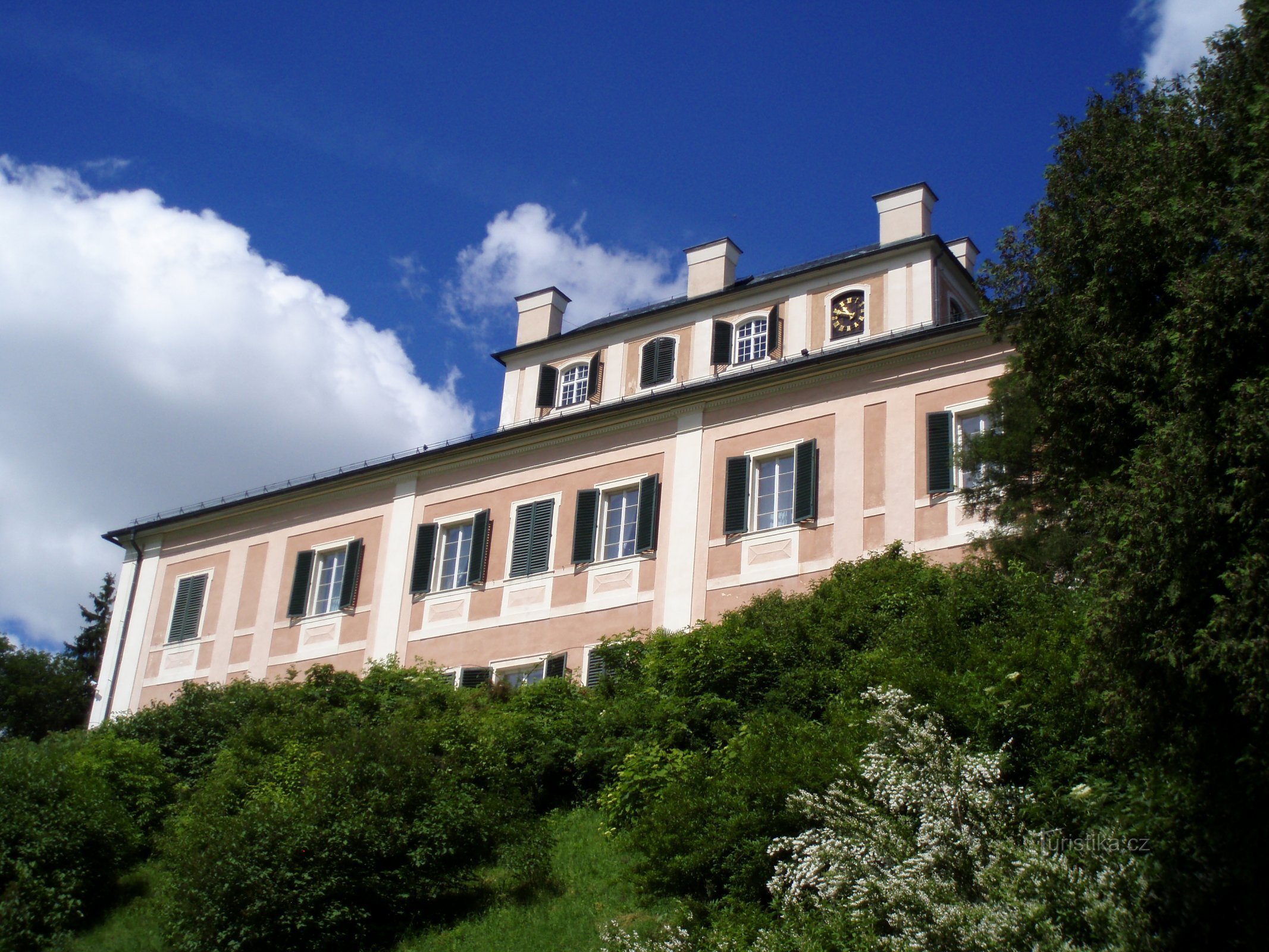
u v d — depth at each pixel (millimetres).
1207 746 12289
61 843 19953
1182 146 15203
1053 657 16297
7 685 44312
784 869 15312
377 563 34625
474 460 34188
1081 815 14242
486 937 17125
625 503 31375
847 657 19969
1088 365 15523
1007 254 18266
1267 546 11727
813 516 27953
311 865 17641
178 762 25000
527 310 40281
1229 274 12680
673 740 19969
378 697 25641
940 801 14250
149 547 39594
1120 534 13156
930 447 27109
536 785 21547
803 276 33938
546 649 30484
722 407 30594
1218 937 12320
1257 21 14773
